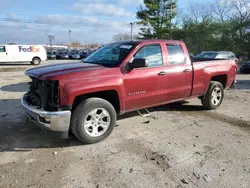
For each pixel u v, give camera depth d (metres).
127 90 4.26
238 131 4.66
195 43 44.69
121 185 2.88
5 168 3.22
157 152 3.73
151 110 6.00
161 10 41.09
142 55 4.50
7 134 4.35
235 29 39.09
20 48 24.86
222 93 6.21
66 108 3.61
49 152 3.70
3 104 6.47
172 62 4.98
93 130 3.99
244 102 7.20
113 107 4.14
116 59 4.40
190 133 4.52
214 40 42.00
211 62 5.83
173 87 5.02
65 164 3.35
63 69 3.94
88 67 4.12
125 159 3.50
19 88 9.24
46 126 3.61
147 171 3.19
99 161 3.44
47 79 3.58
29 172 3.14
